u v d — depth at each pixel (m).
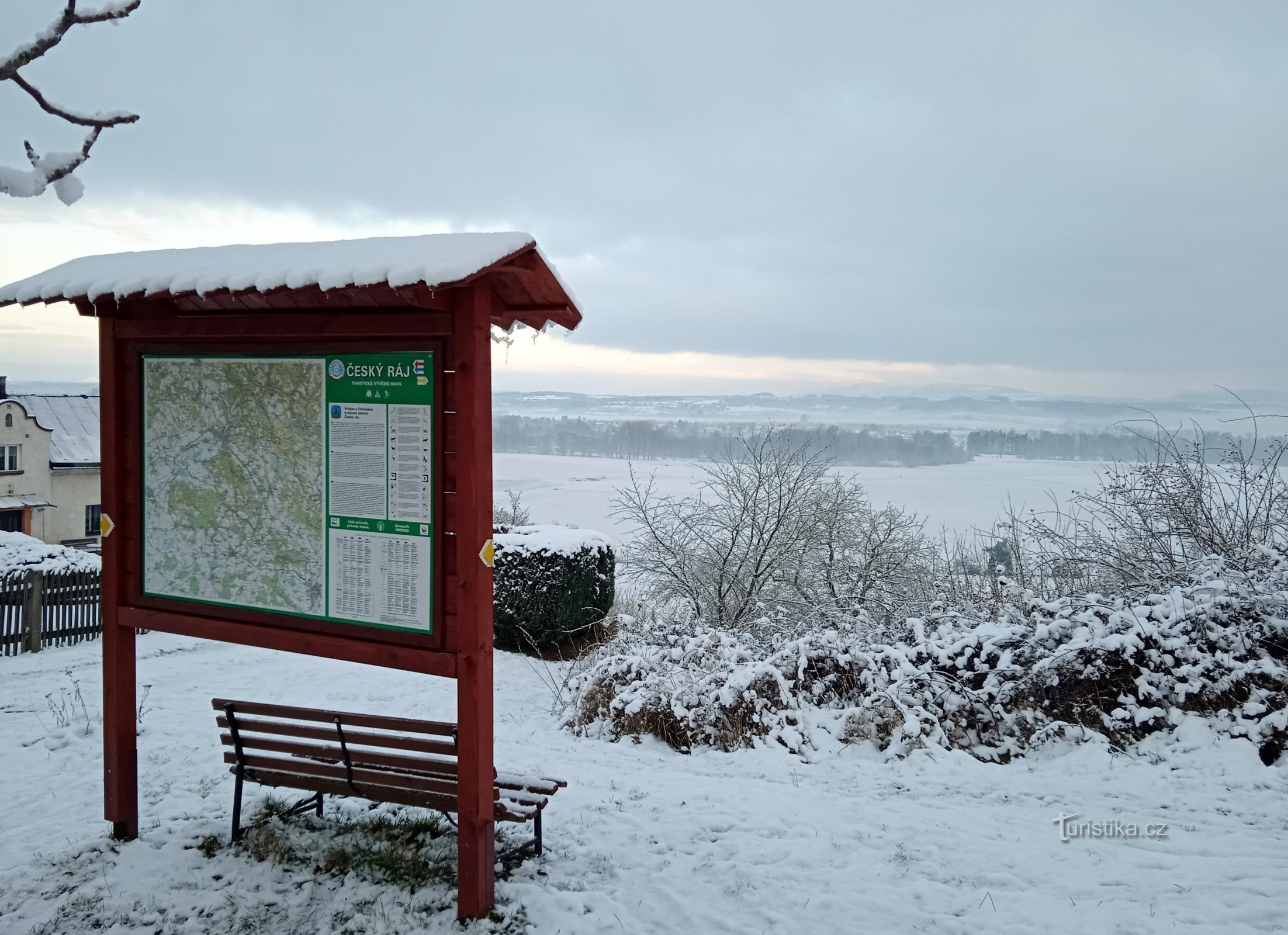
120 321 4.79
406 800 4.46
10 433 32.81
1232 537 8.52
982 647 7.57
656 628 9.61
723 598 11.78
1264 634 7.03
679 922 4.13
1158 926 4.04
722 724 7.32
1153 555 8.89
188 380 4.66
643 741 7.46
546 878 4.57
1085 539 9.38
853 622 9.91
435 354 4.00
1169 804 5.66
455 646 4.04
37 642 11.10
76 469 35.16
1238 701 6.80
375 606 4.22
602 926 4.06
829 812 5.57
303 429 4.37
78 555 13.92
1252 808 5.53
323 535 4.34
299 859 4.67
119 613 4.85
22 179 2.88
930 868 4.73
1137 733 6.75
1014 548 10.45
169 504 4.74
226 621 4.60
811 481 11.80
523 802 4.62
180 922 4.07
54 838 5.04
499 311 4.63
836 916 4.20
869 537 12.21
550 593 11.97
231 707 4.82
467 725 4.01
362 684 9.48
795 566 12.08
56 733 7.20
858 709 7.29
